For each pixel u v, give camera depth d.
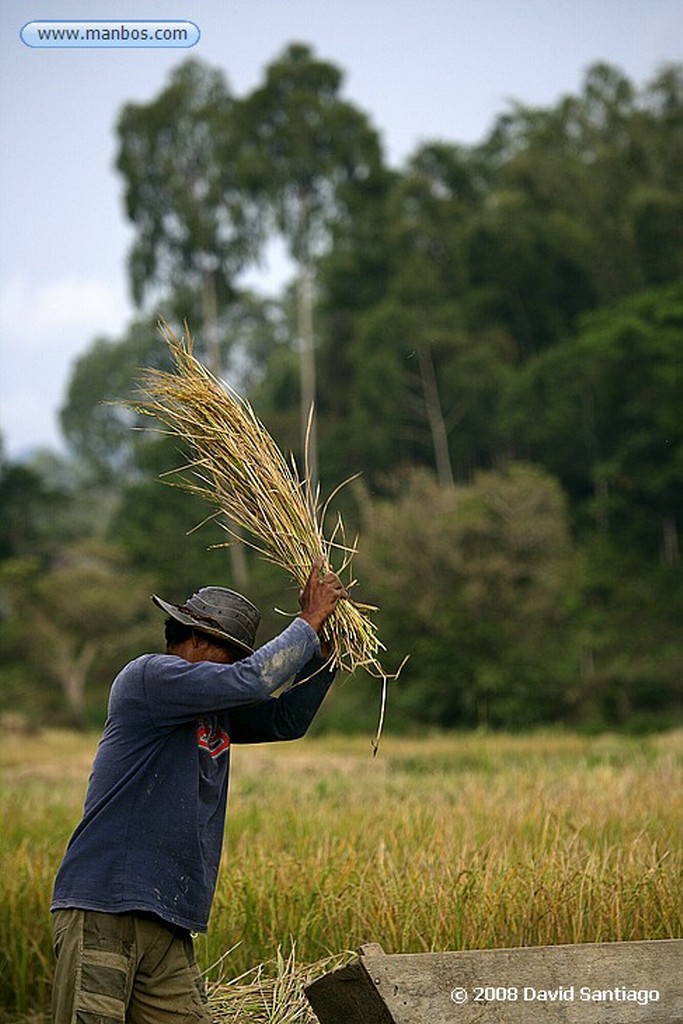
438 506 72.38
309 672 9.45
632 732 69.50
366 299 111.12
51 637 89.88
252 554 95.75
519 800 17.67
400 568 71.19
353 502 98.06
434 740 51.72
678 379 85.62
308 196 98.50
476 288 108.75
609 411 93.06
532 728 68.50
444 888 12.39
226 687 8.60
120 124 95.31
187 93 95.00
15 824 18.77
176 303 96.12
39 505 125.00
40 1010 13.41
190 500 103.38
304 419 100.19
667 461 88.62
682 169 111.38
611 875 12.59
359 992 8.22
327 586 9.26
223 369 136.50
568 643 76.50
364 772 31.73
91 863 8.53
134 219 95.75
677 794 18.34
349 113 97.44
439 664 69.31
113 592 91.38
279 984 10.45
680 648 76.44
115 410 154.62
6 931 13.81
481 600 69.69
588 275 107.44
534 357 102.88
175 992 8.59
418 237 111.75
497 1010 8.20
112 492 154.88
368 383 101.38
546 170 112.06
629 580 79.19
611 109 120.19
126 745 8.70
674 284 98.62
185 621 9.05
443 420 103.12
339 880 13.05
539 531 71.31
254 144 96.62
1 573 91.56
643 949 8.54
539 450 99.25
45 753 48.31
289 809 17.97
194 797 8.69
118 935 8.43
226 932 12.59
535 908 12.07
